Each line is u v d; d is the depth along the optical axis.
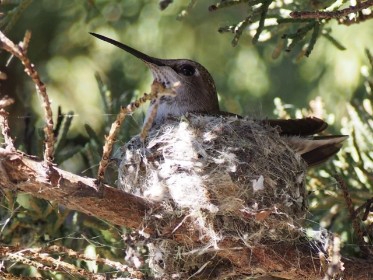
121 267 6.48
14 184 5.79
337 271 6.32
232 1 7.36
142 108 10.05
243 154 7.43
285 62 12.38
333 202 8.63
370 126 8.98
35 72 5.18
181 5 12.16
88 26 12.09
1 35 5.01
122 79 12.16
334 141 8.20
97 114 11.87
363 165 8.51
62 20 12.13
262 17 7.38
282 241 6.88
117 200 6.18
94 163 8.96
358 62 11.87
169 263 6.89
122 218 6.32
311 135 8.31
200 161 7.27
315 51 12.14
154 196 6.85
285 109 10.04
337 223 8.66
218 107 10.16
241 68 12.52
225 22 12.41
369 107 9.10
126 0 11.96
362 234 7.21
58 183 5.84
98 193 6.02
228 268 6.87
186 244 6.77
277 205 7.14
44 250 6.26
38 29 12.14
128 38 12.12
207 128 7.67
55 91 12.15
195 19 12.39
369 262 7.02
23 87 11.91
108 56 12.23
